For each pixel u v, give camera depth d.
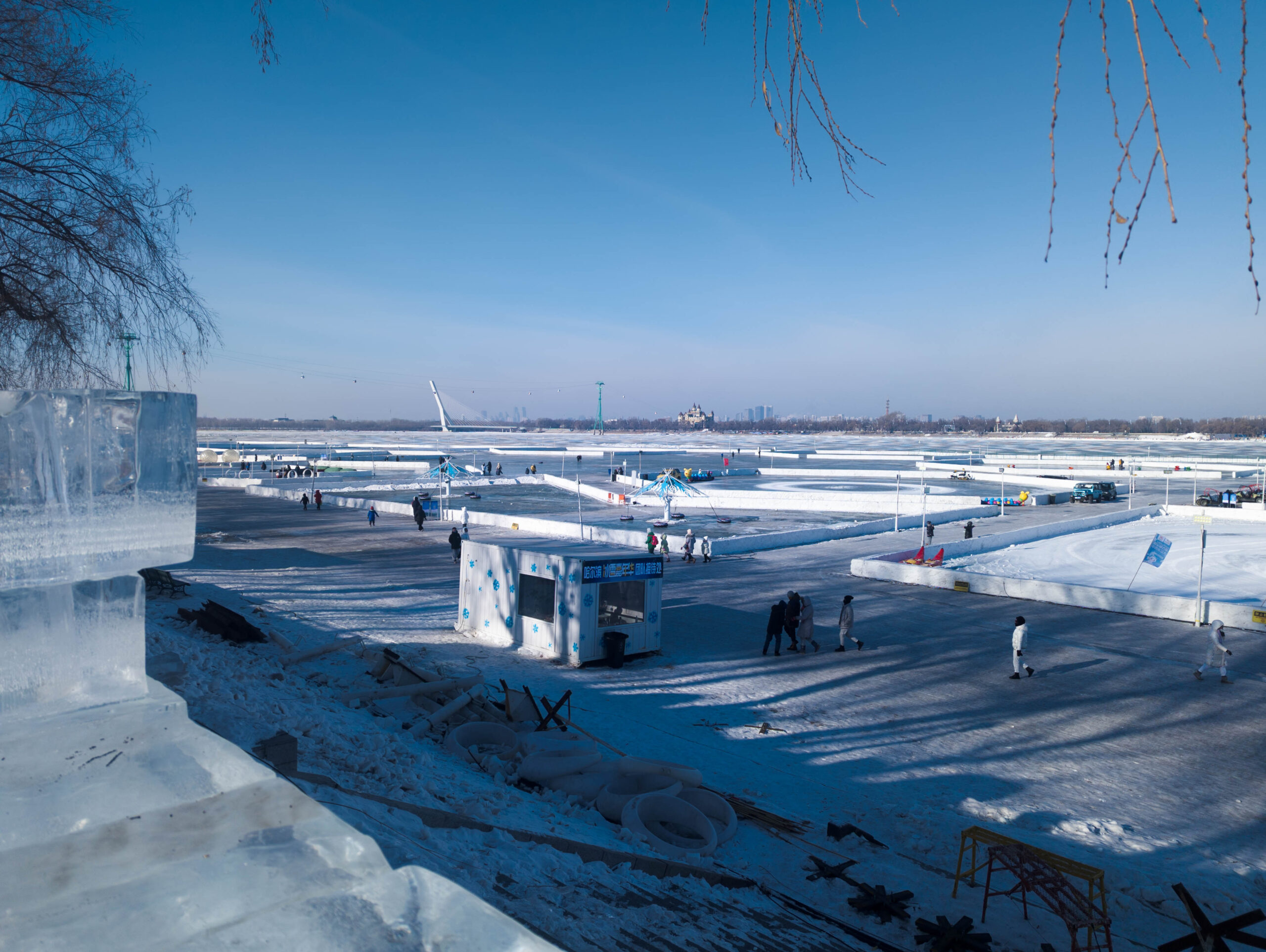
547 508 49.94
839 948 6.11
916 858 8.42
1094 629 19.95
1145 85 1.84
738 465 94.62
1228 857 8.75
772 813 9.52
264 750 5.82
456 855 5.13
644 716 13.33
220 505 51.66
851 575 27.42
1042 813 9.82
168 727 1.84
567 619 16.50
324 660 14.14
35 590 1.68
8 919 1.37
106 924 1.34
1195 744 12.27
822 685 15.29
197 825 1.66
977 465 84.94
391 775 7.17
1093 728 12.96
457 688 12.27
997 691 14.95
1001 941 6.69
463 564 19.03
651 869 6.88
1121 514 42.00
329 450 114.81
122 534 1.77
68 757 1.66
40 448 1.62
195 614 15.46
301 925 1.45
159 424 1.77
